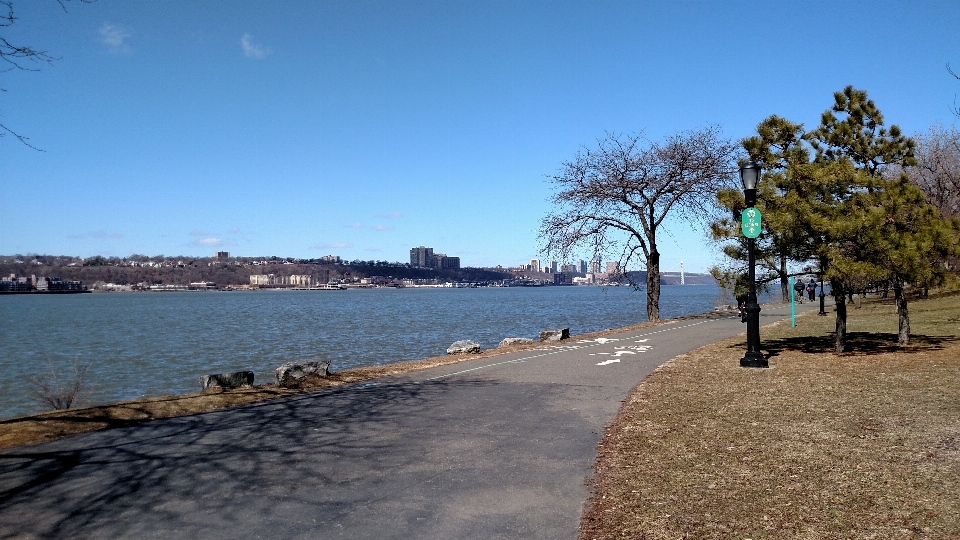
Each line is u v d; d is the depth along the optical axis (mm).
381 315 57906
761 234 13586
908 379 10172
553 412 8797
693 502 5129
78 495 5523
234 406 9352
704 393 9742
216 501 5387
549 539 4582
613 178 29281
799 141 14898
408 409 9070
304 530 4789
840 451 6324
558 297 123125
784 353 14273
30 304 106812
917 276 12305
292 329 40375
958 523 4527
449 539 4605
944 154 25797
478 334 34406
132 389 18359
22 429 7648
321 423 8211
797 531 4500
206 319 54344
